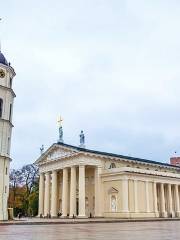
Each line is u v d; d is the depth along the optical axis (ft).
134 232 73.97
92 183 232.32
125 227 98.78
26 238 58.85
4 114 164.04
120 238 57.06
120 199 210.38
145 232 73.87
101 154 225.56
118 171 214.07
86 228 93.40
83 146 236.84
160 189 236.63
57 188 247.70
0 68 168.66
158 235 64.44
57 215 234.17
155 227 98.12
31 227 100.68
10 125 168.14
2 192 156.04
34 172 324.39
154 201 226.38
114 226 106.42
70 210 217.56
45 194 246.68
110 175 219.00
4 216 156.15
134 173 215.92
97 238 57.41
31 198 313.73
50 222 132.05
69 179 237.45
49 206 245.24
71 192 217.97
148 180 226.38
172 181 245.65
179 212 242.78
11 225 116.26
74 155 219.00
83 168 214.48
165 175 240.32
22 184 323.98
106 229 87.45
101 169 225.35
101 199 220.43
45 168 251.80
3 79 168.86
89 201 230.89
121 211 207.51
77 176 234.38
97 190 220.23
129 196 211.00
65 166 228.43
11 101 172.14
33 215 308.40
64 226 107.65
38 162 257.96
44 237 60.90
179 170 287.07
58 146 237.04
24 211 315.58
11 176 320.91
